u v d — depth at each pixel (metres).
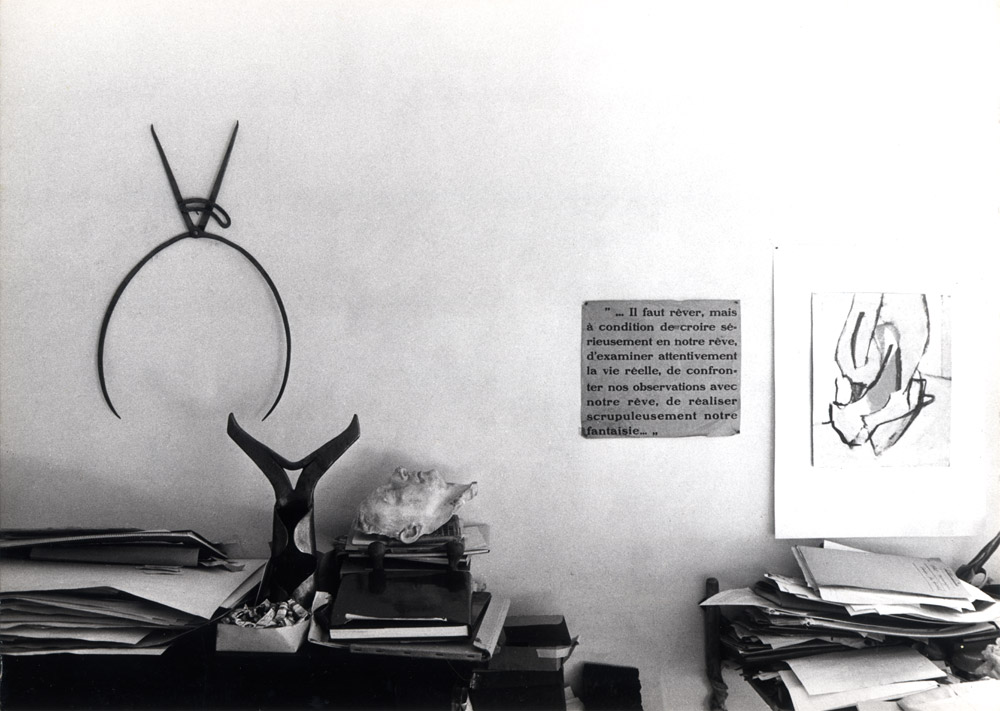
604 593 1.60
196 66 1.55
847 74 1.59
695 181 1.58
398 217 1.57
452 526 1.45
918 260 1.60
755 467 1.60
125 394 1.57
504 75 1.57
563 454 1.59
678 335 1.58
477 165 1.57
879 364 1.60
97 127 1.55
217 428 1.57
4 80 1.54
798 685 1.41
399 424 1.58
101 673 1.26
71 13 1.54
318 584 1.42
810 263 1.59
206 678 1.27
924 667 1.43
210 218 1.56
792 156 1.58
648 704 1.61
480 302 1.57
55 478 1.56
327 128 1.56
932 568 1.51
